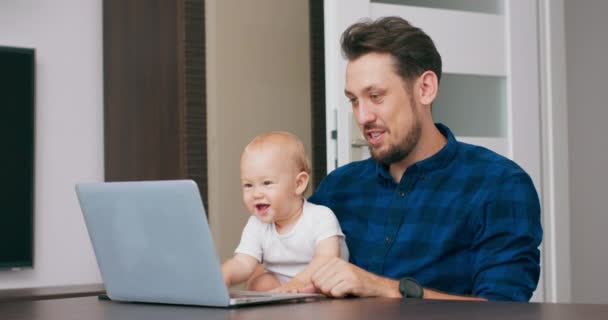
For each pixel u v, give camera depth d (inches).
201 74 123.6
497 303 48.9
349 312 45.2
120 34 130.0
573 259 158.4
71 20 131.3
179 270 51.4
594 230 160.4
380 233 70.8
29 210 126.3
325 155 133.6
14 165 125.6
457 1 129.3
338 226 71.4
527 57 134.0
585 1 161.3
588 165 160.2
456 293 67.2
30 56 126.5
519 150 132.5
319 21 134.3
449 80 127.6
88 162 132.1
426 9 125.7
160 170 124.3
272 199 69.3
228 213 128.1
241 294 55.7
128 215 53.1
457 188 67.9
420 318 41.8
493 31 131.6
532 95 134.2
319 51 134.1
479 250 65.2
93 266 132.4
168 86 124.3
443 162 69.0
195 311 48.6
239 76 129.9
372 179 73.5
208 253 49.6
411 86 68.1
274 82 132.8
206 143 124.0
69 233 130.8
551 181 135.3
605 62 162.2
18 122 125.9
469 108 129.3
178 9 123.1
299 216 71.4
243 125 130.0
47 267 129.2
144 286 53.7
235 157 129.1
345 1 118.4
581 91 160.1
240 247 72.8
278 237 71.5
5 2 127.0
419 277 67.8
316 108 133.4
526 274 62.3
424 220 68.4
